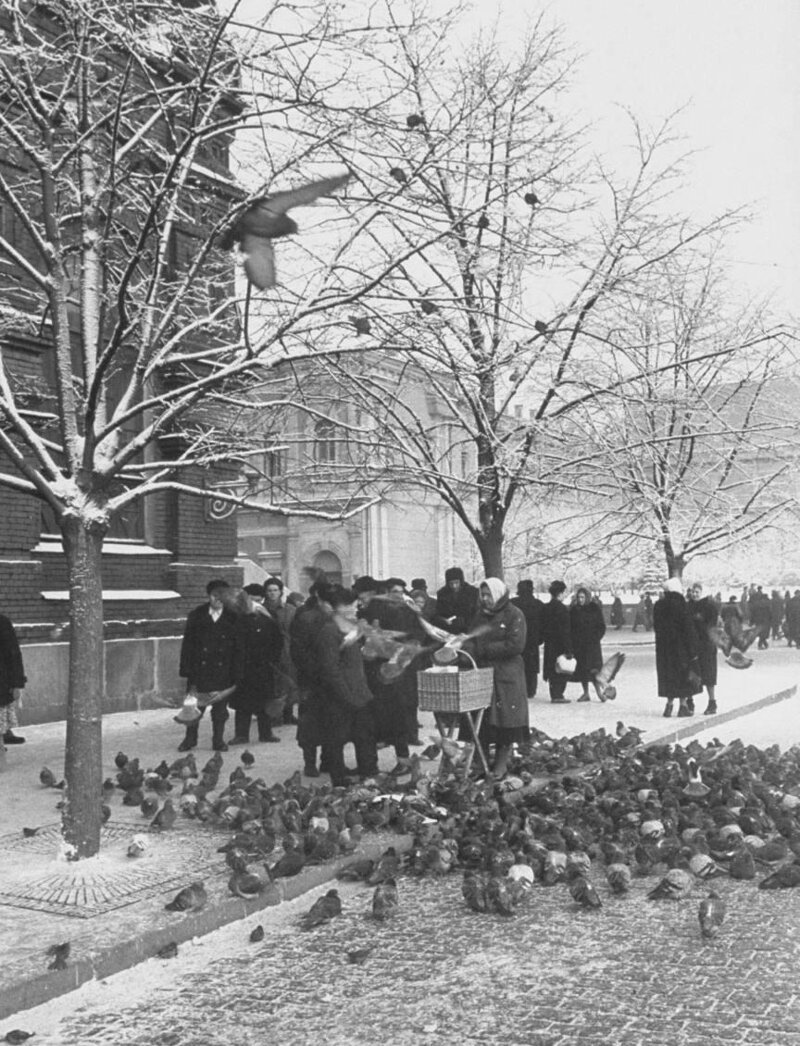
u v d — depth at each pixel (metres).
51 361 15.29
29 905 6.27
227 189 9.55
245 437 10.88
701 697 18.16
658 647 15.49
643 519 19.92
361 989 5.16
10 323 9.91
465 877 6.72
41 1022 4.88
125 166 8.70
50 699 15.20
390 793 9.31
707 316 17.30
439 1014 4.81
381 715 11.30
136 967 5.57
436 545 45.66
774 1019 4.65
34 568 15.16
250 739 13.98
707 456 20.75
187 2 8.10
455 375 11.15
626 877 6.68
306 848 7.23
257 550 48.12
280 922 6.29
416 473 13.07
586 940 5.83
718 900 5.80
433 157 8.01
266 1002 5.04
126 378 15.69
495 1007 4.88
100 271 7.57
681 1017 4.70
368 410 12.59
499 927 6.10
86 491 7.02
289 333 7.41
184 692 17.41
